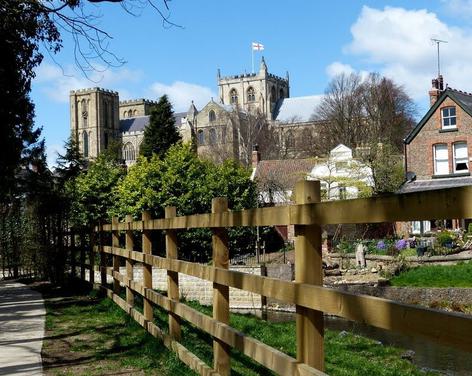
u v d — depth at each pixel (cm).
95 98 11681
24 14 1055
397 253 2967
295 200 361
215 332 506
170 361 631
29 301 1336
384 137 6600
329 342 1080
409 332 247
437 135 3584
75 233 1628
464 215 217
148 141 5553
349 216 293
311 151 7950
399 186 3709
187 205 3119
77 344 786
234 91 12000
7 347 779
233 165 3556
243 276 438
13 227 2361
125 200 3141
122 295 1222
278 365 373
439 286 2356
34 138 1983
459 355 1155
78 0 877
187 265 599
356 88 7738
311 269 343
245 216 432
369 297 276
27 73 1476
